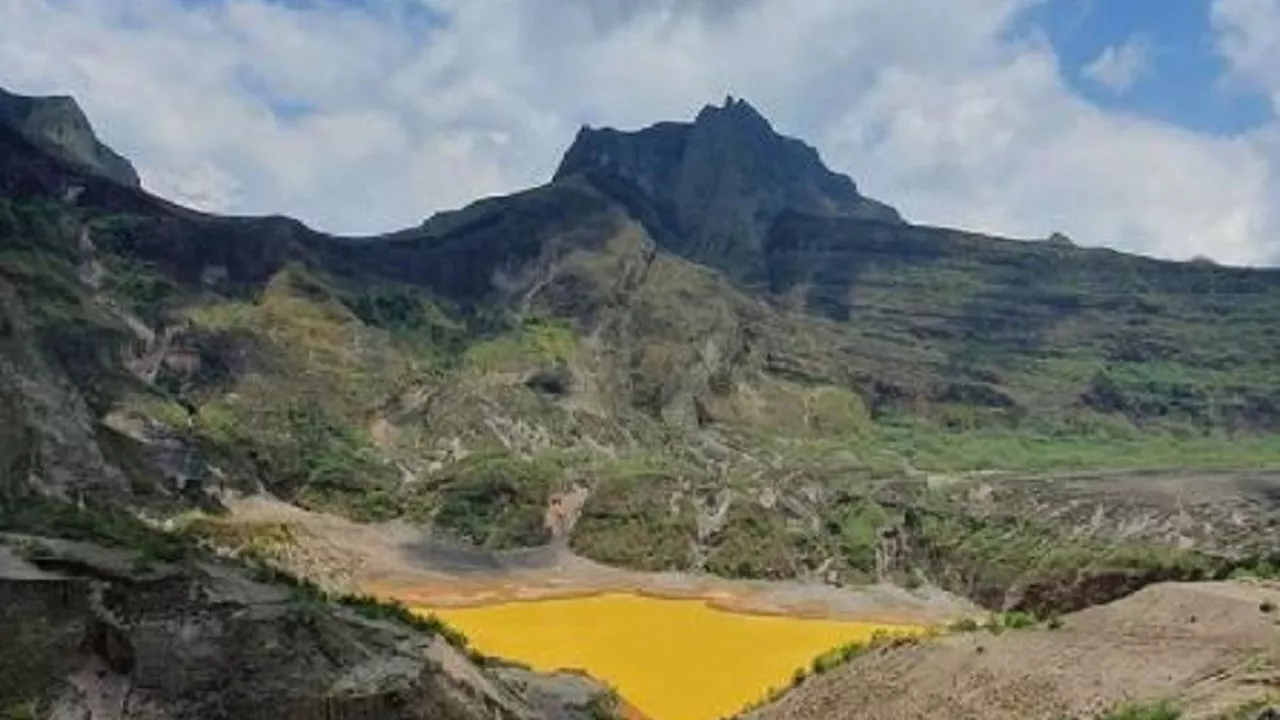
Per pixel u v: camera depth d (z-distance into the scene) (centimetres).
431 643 8925
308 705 7438
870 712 8612
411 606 16838
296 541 17812
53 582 7569
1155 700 7244
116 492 15000
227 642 7594
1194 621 8150
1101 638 8275
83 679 7356
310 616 7988
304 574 15900
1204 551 17788
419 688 7869
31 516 10256
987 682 8225
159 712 7244
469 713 8212
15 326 15875
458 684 8388
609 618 17050
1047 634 8619
